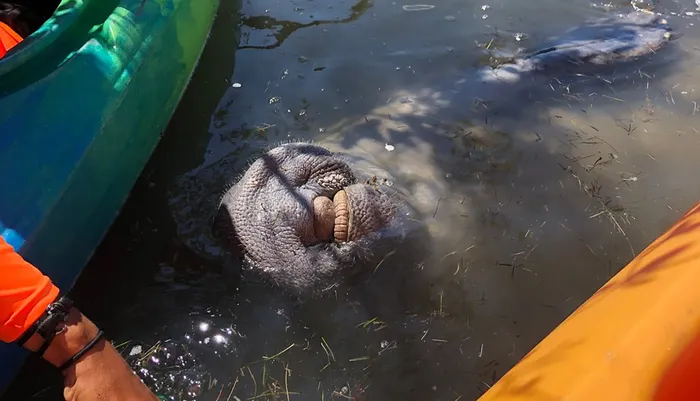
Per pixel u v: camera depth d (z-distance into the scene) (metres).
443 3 1.58
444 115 1.23
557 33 1.47
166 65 1.24
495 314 0.95
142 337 0.94
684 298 0.66
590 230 1.04
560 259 1.01
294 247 0.90
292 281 0.91
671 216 1.06
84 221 1.01
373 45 1.44
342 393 0.88
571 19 1.53
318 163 0.96
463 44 1.44
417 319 0.94
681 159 1.16
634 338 0.64
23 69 0.98
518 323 0.94
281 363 0.91
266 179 0.93
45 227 0.92
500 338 0.93
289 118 1.24
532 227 1.05
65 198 0.96
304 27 1.50
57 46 1.05
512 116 1.24
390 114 1.23
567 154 1.17
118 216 1.10
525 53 1.40
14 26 1.20
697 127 1.23
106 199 1.06
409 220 1.02
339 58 1.40
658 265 0.71
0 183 0.89
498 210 1.07
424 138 1.17
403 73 1.35
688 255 0.70
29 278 0.69
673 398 0.62
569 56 1.38
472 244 1.02
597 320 0.68
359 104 1.27
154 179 1.16
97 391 0.71
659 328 0.64
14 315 0.67
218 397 0.88
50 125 0.97
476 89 1.30
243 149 1.18
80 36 1.09
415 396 0.87
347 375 0.90
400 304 0.95
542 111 1.25
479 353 0.91
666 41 1.44
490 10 1.56
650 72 1.36
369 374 0.90
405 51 1.42
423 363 0.90
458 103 1.26
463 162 1.13
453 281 0.98
